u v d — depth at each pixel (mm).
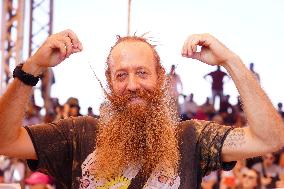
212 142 1989
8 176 7121
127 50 1960
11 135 1900
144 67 1942
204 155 1993
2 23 8820
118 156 1929
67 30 1915
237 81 1932
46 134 1989
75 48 1896
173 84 2070
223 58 1935
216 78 10195
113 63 1970
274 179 6383
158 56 2018
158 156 1930
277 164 6660
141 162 1933
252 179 5824
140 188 1919
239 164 6410
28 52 9086
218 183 6266
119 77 1951
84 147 1989
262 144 1938
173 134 1970
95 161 1956
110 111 1986
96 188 1940
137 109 1933
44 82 8898
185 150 1979
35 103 8758
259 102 1911
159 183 1922
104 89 2006
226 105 10133
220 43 1948
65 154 1998
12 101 1875
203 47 1969
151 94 1948
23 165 7145
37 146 1961
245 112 1943
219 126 2033
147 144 1933
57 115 7887
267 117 1903
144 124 1949
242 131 1984
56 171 2004
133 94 1938
